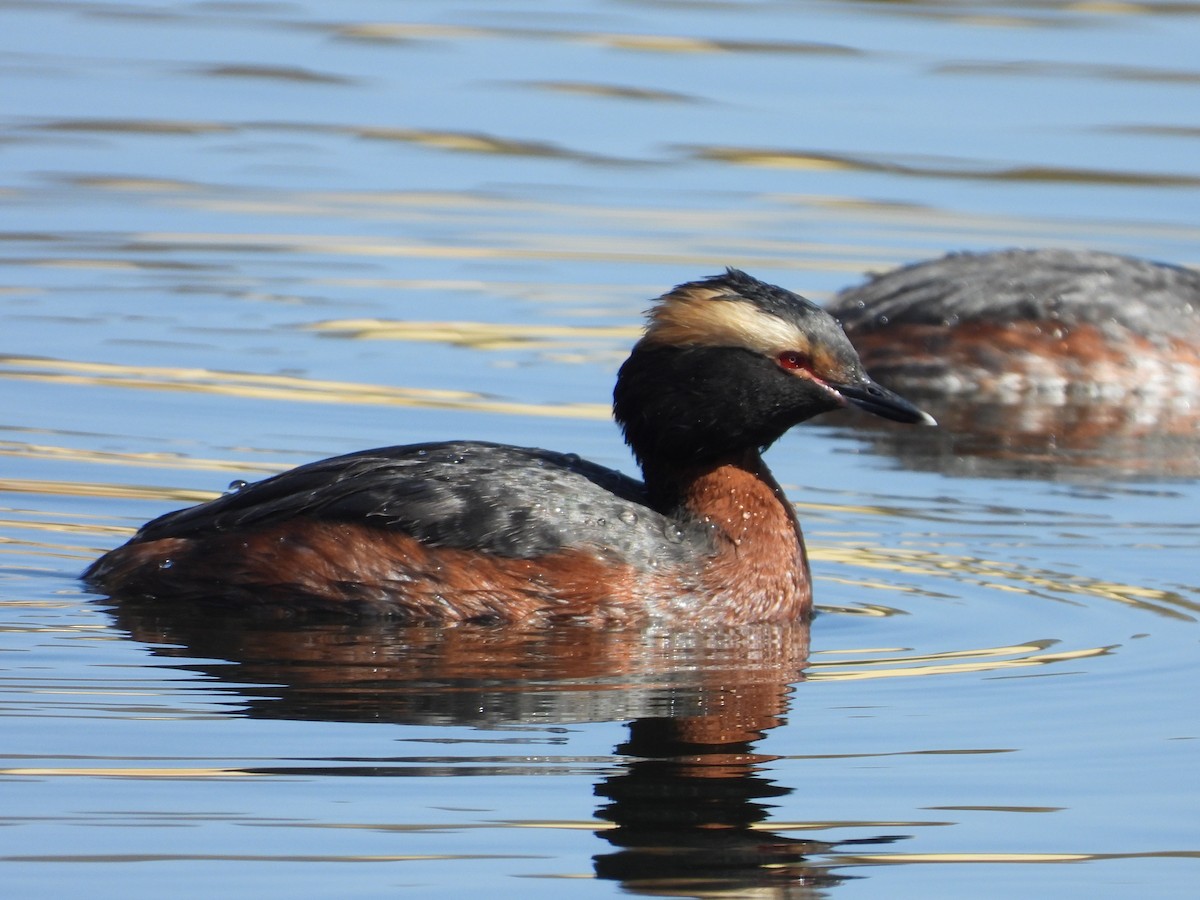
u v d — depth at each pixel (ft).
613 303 71.72
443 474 43.04
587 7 107.45
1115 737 35.70
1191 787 33.47
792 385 43.60
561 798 32.32
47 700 36.14
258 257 74.95
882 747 35.04
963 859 30.73
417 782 32.83
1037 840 31.45
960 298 67.77
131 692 36.70
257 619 41.78
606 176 84.69
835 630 42.47
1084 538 49.55
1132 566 47.16
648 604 42.22
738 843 30.94
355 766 33.50
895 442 59.77
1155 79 94.79
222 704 36.24
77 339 65.16
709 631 42.42
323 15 105.19
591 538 42.45
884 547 48.70
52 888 29.04
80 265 73.26
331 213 80.23
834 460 57.21
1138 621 42.93
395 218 79.97
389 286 72.43
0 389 59.52
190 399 59.36
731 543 43.37
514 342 67.05
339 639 40.52
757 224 80.18
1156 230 79.77
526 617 41.96
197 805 31.78
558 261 75.51
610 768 33.71
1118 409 65.67
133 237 76.48
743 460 44.47
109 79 94.32
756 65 96.99
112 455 53.78
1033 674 39.24
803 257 76.38
